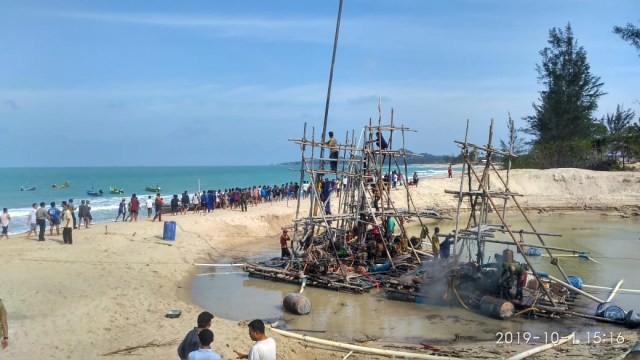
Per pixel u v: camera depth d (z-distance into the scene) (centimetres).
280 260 2505
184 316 1584
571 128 7706
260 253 2970
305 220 2333
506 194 2009
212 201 4034
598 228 4141
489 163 2005
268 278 2300
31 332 1322
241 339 1334
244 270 2392
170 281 2180
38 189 9062
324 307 1864
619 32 6347
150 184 11025
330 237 2267
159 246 2720
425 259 2436
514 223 4478
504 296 1767
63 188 9425
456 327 1625
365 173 2539
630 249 3141
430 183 5566
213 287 2162
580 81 7631
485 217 2072
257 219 3744
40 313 1491
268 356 751
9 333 1302
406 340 1496
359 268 2245
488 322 1677
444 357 1270
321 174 2605
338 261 2230
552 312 1695
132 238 2853
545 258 2847
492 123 1980
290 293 1878
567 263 2689
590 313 1764
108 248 2559
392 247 2477
